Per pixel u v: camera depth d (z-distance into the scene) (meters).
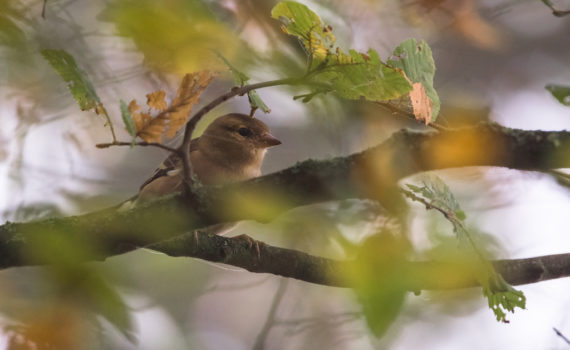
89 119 13.39
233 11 9.20
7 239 7.05
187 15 7.57
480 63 15.71
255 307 15.41
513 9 16.17
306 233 10.40
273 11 6.21
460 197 11.62
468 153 6.52
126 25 7.43
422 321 11.30
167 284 13.88
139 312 11.82
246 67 8.22
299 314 12.34
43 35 10.86
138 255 13.41
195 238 9.41
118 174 14.01
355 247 6.14
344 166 6.74
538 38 17.42
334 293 12.47
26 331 7.66
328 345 11.65
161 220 7.07
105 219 7.15
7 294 8.21
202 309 14.52
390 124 11.25
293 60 8.91
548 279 9.06
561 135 6.46
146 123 6.34
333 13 10.07
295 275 9.46
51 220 7.17
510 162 6.50
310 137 14.45
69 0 11.37
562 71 17.14
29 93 12.27
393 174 6.62
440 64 14.95
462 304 10.94
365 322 5.12
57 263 7.09
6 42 8.80
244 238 9.57
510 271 8.98
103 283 7.25
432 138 6.52
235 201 6.91
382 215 6.71
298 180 6.82
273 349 12.05
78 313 7.44
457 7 12.39
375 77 6.19
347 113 11.27
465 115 13.38
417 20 11.90
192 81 6.40
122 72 11.63
